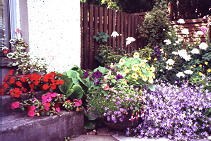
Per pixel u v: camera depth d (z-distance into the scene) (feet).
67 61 13.20
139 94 10.89
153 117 10.27
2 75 10.91
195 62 16.12
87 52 16.52
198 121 10.69
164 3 25.03
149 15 20.49
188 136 9.97
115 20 18.48
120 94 10.52
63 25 12.94
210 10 27.66
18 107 9.42
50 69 12.40
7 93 9.91
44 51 12.28
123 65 12.40
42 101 9.63
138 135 10.27
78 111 10.29
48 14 12.34
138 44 20.74
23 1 11.79
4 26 11.82
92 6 16.72
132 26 20.10
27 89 10.53
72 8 13.28
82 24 16.10
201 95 11.30
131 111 10.11
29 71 11.37
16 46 11.51
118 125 10.32
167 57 16.79
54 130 9.26
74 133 10.13
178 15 26.89
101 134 10.50
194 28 22.53
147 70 12.15
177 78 15.23
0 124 7.82
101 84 11.28
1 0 11.64
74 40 13.50
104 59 16.42
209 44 17.40
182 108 10.91
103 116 10.43
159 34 20.20
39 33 12.10
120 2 28.55
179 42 18.13
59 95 10.25
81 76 12.04
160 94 11.62
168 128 10.20
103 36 16.90
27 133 8.30
